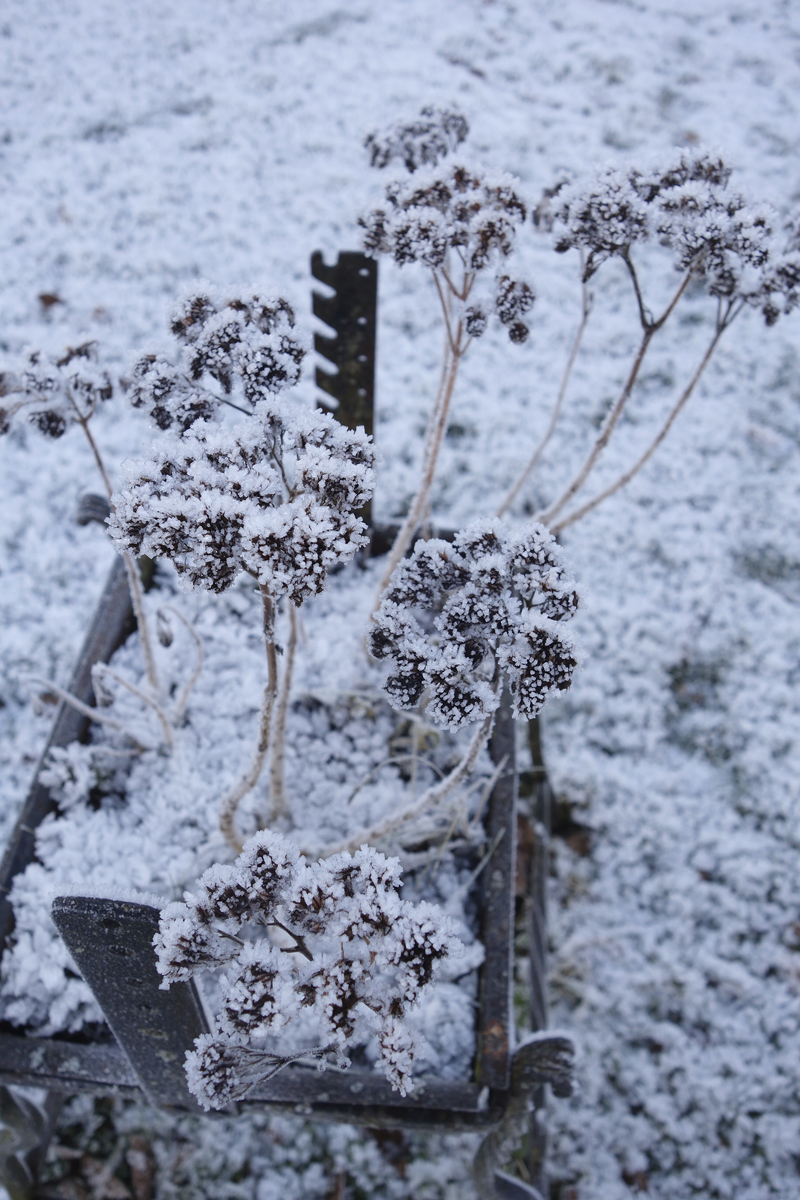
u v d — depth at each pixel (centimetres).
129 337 393
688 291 440
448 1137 229
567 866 281
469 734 180
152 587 203
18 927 150
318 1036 139
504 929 147
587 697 315
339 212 454
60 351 145
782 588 349
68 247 422
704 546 356
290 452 107
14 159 459
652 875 281
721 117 525
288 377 120
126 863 160
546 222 164
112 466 347
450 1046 140
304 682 188
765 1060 248
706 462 380
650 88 538
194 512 88
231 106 499
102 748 169
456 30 561
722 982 260
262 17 557
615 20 582
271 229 443
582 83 539
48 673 297
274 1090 132
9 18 538
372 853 93
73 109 488
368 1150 227
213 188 458
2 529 327
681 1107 241
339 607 203
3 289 402
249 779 132
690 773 302
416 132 171
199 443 101
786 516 368
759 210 134
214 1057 88
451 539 202
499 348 412
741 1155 234
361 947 108
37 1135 176
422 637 106
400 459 366
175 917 92
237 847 154
